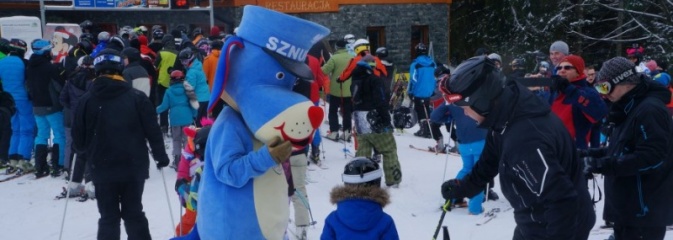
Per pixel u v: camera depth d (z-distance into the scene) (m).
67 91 7.77
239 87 3.50
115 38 9.73
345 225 3.63
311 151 9.58
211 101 3.49
